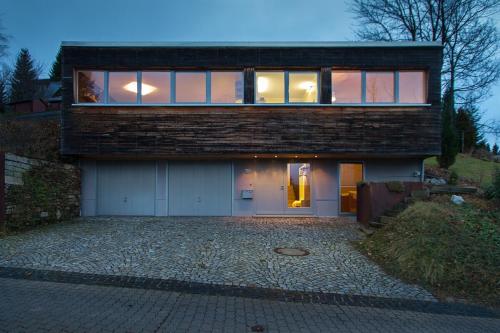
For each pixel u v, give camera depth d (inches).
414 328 186.1
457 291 248.7
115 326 171.0
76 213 560.4
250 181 586.2
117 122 534.0
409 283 260.7
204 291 231.9
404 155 547.2
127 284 239.5
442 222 322.3
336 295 233.8
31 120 668.1
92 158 579.8
